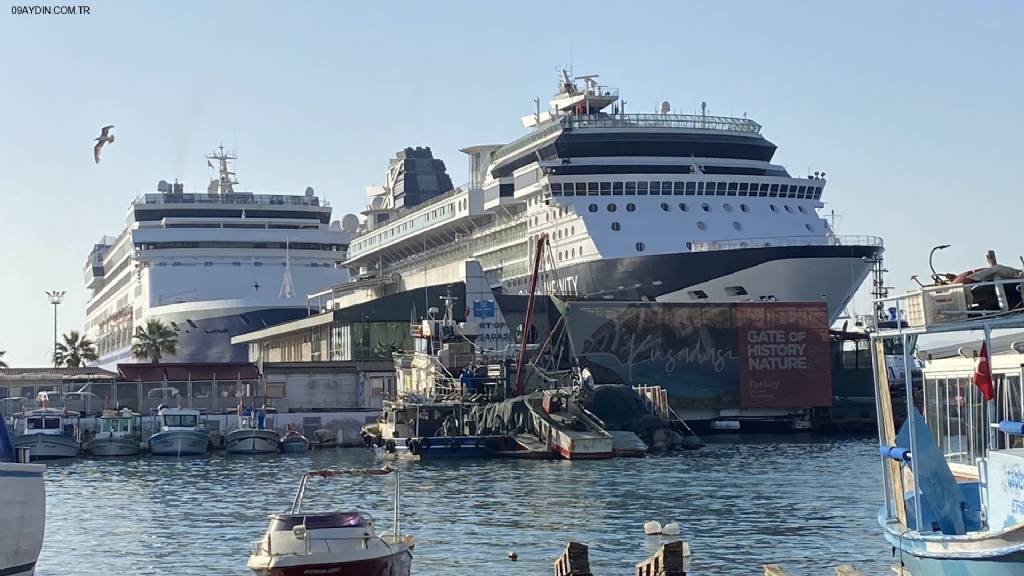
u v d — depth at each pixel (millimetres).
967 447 35844
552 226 135250
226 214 183125
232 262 183125
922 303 30891
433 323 107188
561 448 90438
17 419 104938
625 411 99750
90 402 119062
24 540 34375
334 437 112000
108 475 83438
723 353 117062
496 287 135375
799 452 93438
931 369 37875
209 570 45031
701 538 50344
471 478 76688
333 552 36781
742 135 134750
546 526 54469
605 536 51219
